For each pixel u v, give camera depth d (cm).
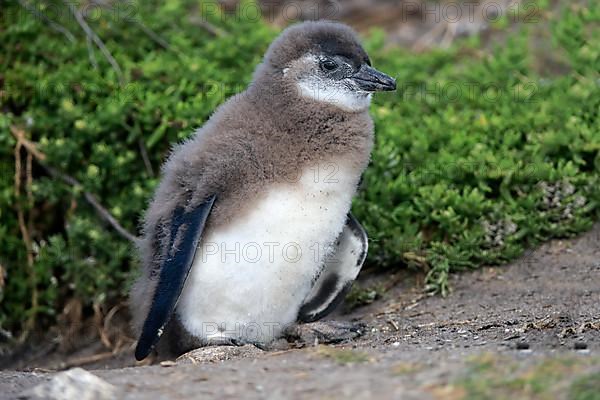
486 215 1214
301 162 966
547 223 1214
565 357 726
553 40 1500
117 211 1288
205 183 959
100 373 791
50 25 1444
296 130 984
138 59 1471
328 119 1002
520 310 1059
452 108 1388
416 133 1321
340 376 720
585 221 1210
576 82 1408
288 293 981
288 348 1009
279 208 949
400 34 1823
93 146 1300
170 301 928
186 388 727
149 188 1280
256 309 973
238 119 1000
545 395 648
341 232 1033
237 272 950
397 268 1230
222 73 1400
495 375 687
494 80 1463
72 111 1298
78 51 1413
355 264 1067
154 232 1014
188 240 936
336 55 1032
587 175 1245
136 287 1067
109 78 1352
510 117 1343
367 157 1020
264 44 1504
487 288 1150
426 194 1222
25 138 1295
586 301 1052
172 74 1377
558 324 961
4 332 1275
